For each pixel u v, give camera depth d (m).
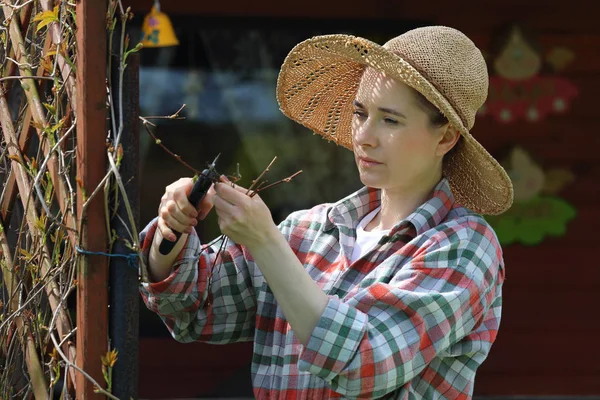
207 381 8.81
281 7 8.59
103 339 3.14
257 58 8.62
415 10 8.70
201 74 8.55
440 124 3.43
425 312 3.19
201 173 3.07
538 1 8.84
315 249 3.72
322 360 3.04
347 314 3.07
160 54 8.48
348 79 3.91
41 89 3.71
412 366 3.17
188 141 8.56
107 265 3.15
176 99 8.53
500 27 8.84
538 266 9.10
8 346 4.01
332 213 3.73
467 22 8.78
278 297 3.07
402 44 3.47
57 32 3.34
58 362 3.53
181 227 3.19
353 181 8.76
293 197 8.70
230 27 8.52
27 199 3.69
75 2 3.23
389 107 3.37
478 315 3.36
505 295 9.09
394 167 3.43
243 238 3.05
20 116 3.95
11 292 3.89
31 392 3.90
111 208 3.17
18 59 3.79
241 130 8.63
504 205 3.68
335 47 3.57
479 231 3.45
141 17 8.27
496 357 9.11
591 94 9.00
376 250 3.52
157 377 8.73
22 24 3.82
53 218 3.29
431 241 3.37
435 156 3.55
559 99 8.96
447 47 3.44
